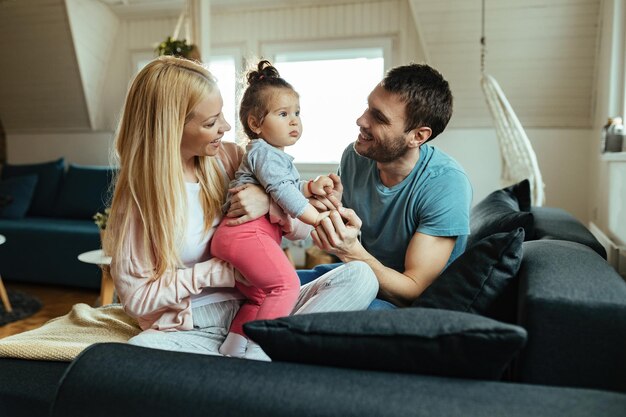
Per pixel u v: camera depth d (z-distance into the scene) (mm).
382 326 975
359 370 976
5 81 5730
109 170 4812
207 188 1464
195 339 1367
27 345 1354
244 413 874
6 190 4832
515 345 881
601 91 3934
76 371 1008
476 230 1982
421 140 1622
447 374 951
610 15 3623
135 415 924
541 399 853
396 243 1722
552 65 4184
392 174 1713
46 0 4938
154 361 1014
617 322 972
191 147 1382
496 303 1289
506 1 3975
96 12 5266
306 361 1025
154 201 1320
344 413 841
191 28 4445
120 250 1342
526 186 2500
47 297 3957
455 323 943
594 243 1678
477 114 4594
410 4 4172
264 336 1036
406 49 4668
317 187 1429
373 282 1381
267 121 1410
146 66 1359
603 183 3598
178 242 1354
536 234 1853
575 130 4402
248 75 1508
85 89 5508
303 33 4914
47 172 5098
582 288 1051
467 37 4238
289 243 4719
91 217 4758
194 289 1344
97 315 1714
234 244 1346
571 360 997
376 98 1598
